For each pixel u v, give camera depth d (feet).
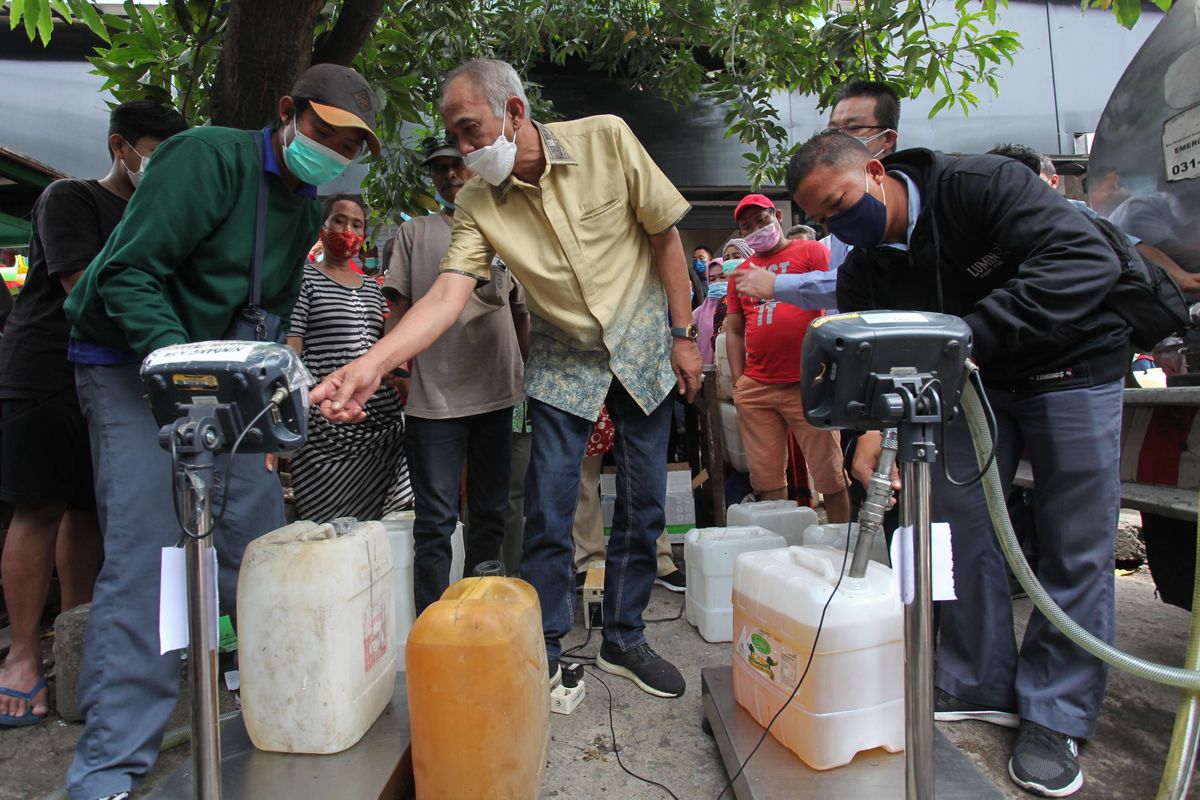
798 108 21.38
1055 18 21.80
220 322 5.83
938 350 3.76
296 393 3.95
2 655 8.85
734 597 6.02
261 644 5.35
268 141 5.89
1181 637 8.13
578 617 9.65
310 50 8.16
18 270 17.35
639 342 7.00
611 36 14.48
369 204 13.21
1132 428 7.62
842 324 3.86
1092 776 5.49
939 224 5.81
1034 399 5.85
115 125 6.47
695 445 13.83
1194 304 7.29
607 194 6.70
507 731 4.72
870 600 5.00
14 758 6.39
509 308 8.63
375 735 5.68
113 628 5.46
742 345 11.46
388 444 9.20
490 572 6.35
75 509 8.01
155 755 5.66
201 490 3.70
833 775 4.93
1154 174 7.43
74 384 7.32
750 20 11.17
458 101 6.07
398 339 5.74
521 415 9.57
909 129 21.57
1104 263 5.08
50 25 8.93
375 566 5.92
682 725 6.47
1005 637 6.28
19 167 10.68
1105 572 5.69
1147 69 7.50
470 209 6.73
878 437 6.27
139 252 5.16
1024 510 9.25
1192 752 4.59
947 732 6.18
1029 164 8.57
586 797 5.42
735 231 22.03
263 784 4.99
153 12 10.21
